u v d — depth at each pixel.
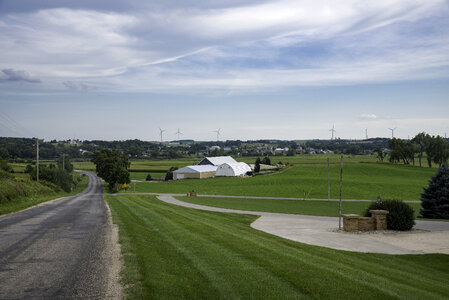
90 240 13.23
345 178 98.19
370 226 20.17
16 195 35.28
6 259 10.32
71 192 81.62
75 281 8.23
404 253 14.17
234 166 116.38
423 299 8.07
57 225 17.34
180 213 24.91
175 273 8.84
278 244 14.12
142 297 7.19
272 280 8.51
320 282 8.49
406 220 20.11
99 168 117.31
